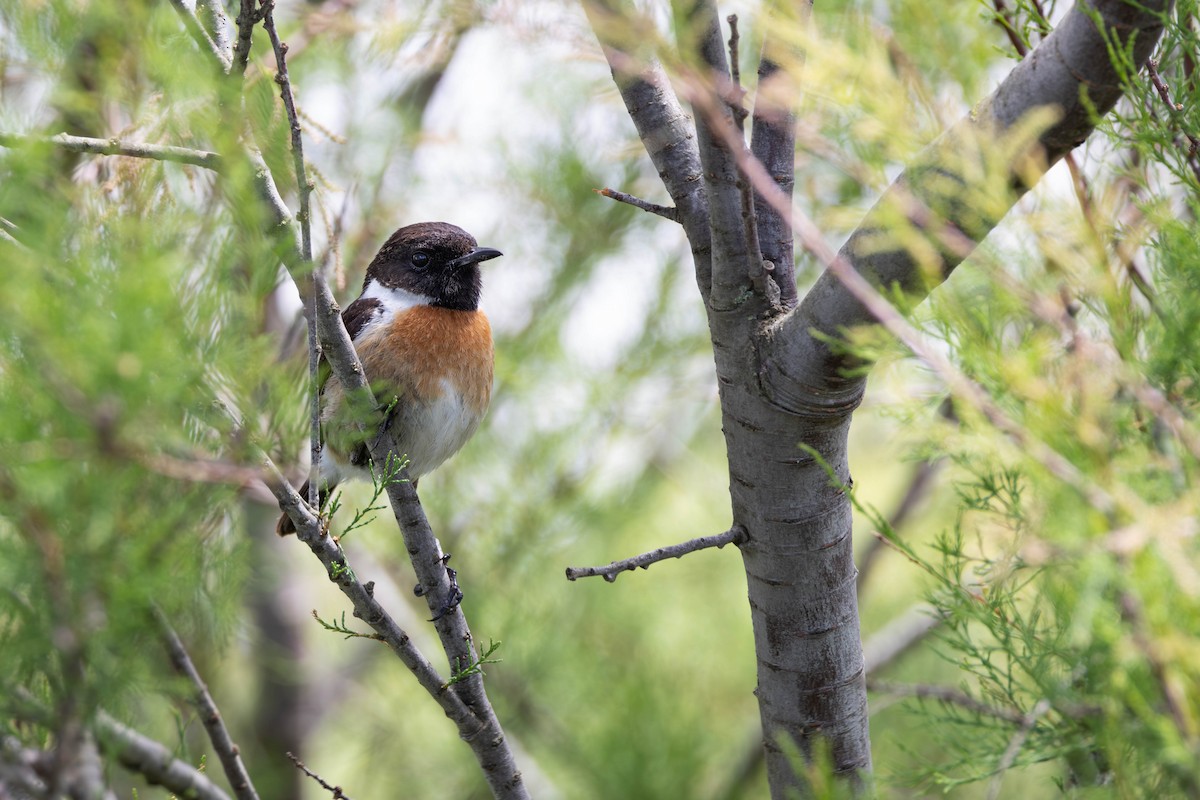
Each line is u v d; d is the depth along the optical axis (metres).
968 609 6.41
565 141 13.66
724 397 6.92
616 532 14.58
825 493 6.96
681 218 7.05
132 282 4.41
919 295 5.89
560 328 14.32
